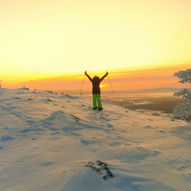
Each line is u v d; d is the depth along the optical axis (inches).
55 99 419.2
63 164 115.6
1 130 195.0
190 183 93.7
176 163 121.5
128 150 142.4
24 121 227.6
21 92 488.4
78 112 307.3
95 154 133.6
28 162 121.5
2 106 301.3
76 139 173.0
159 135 207.2
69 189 80.8
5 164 119.6
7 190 86.0
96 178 88.4
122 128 232.8
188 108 246.5
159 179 95.5
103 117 285.3
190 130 219.8
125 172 100.1
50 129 203.8
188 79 248.2
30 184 90.7
